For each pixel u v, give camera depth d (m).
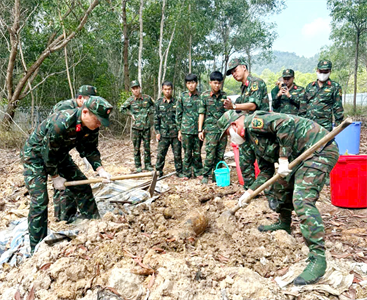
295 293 2.41
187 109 6.12
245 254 3.00
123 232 3.16
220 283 2.49
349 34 17.45
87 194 3.85
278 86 6.25
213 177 5.87
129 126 15.06
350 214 4.05
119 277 2.43
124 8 12.22
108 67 16.39
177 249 3.07
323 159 2.68
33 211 3.30
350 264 2.75
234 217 3.73
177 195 4.96
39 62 11.46
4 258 3.21
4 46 13.46
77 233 3.19
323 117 5.72
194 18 14.05
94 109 2.95
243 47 17.72
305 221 2.55
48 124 3.05
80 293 2.47
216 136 5.64
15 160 8.81
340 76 24.48
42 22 12.54
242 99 4.77
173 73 17.31
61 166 3.70
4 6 11.91
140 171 7.12
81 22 11.09
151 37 15.96
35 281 2.55
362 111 19.02
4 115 11.83
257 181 3.34
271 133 2.80
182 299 2.32
